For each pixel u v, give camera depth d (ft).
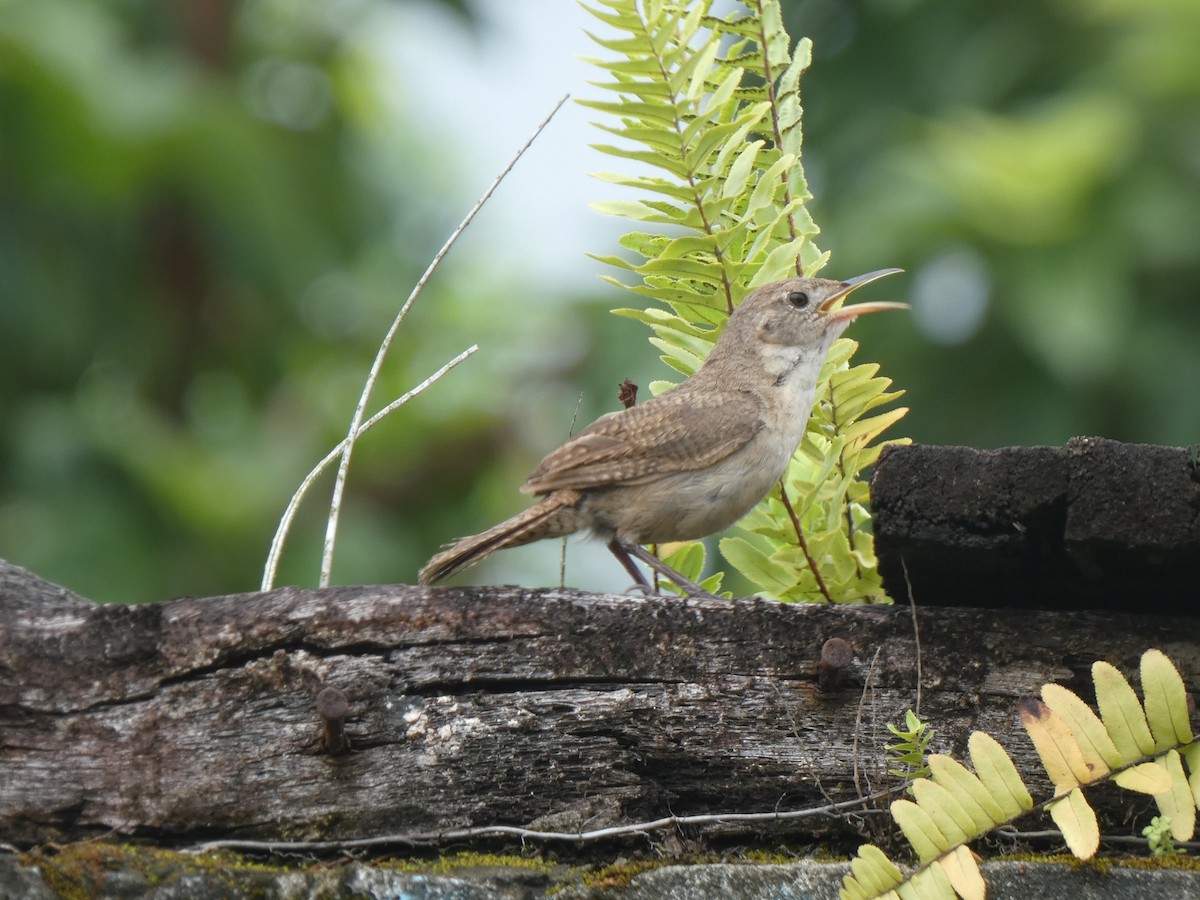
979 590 24.08
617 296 60.64
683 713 23.20
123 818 22.08
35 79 58.13
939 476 22.93
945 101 61.16
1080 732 21.59
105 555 56.95
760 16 30.01
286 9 72.38
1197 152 55.72
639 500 32.50
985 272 55.26
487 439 63.57
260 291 65.62
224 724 22.50
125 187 61.62
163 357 65.46
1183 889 21.45
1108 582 23.21
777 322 33.88
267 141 64.44
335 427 62.49
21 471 58.34
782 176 29.76
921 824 21.43
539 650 23.16
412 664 22.93
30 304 61.05
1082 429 54.49
